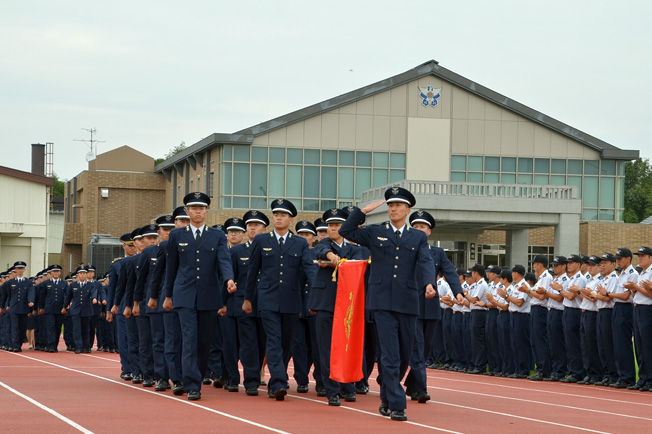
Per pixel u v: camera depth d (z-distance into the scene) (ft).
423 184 122.11
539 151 154.71
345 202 151.43
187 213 44.62
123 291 50.88
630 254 54.13
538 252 155.74
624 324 53.98
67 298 88.17
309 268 42.06
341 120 151.84
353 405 39.45
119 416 34.19
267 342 41.81
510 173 153.79
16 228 162.91
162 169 196.13
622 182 155.63
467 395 46.47
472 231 145.48
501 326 63.67
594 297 54.65
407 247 35.01
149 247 46.96
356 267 37.73
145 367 47.11
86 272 89.10
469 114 153.89
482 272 66.85
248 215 46.85
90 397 41.42
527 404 42.16
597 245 143.74
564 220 123.34
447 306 71.61
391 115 152.56
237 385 45.50
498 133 154.20
